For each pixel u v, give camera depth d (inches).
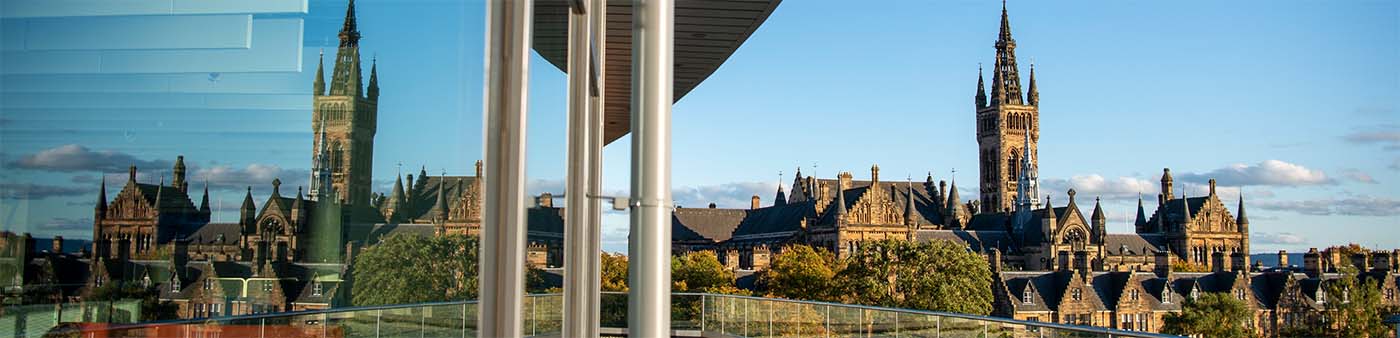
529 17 95.7
